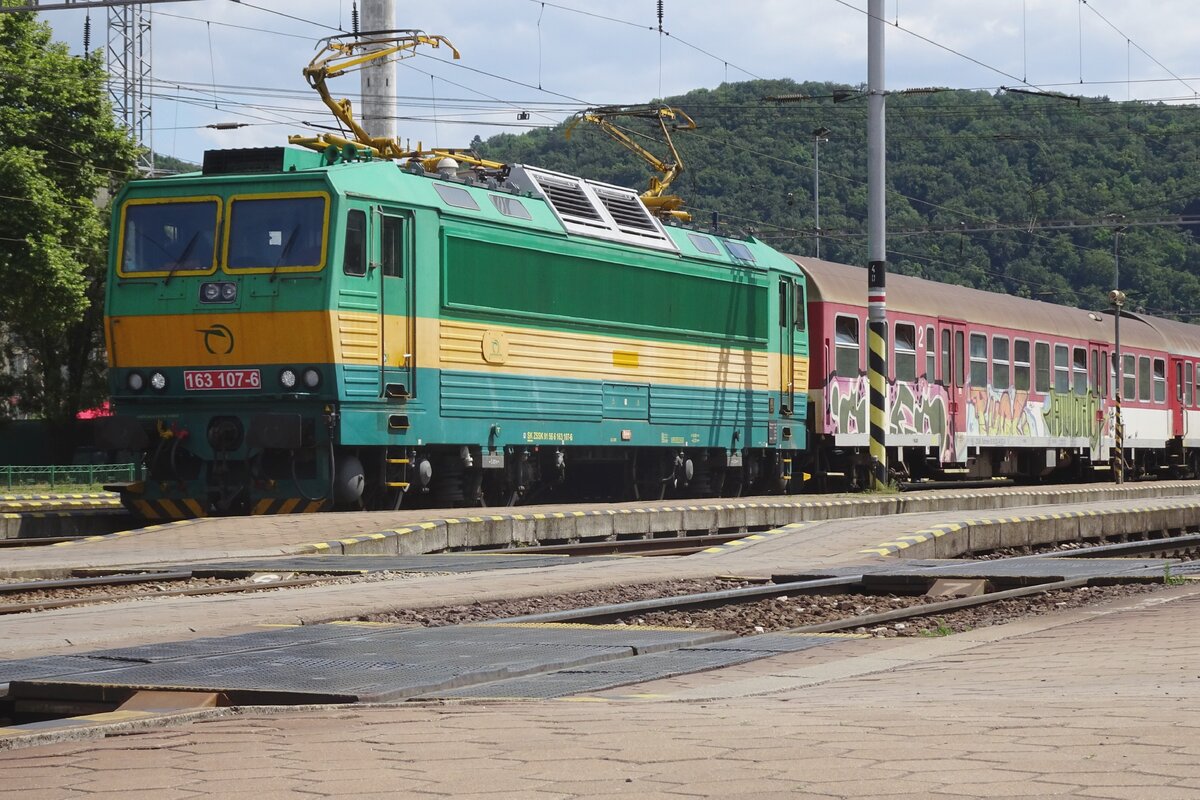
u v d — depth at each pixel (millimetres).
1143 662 9680
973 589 16422
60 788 6059
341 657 10328
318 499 22609
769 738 6789
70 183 46531
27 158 43719
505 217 25391
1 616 13781
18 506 30281
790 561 19688
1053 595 15898
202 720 7844
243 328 22469
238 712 8000
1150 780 5605
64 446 55594
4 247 43969
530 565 18578
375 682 9125
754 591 15320
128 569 17797
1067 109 86500
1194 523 31219
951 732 6832
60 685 8922
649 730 7133
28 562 18062
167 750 6906
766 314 32594
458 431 24344
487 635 11578
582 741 6852
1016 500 33688
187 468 23406
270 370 22422
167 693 8703
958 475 40156
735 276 31531
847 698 8477
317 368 22188
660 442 29234
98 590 16094
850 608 15320
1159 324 51812
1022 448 42625
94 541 20250
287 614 13234
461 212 24359
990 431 39906
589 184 28578
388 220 23109
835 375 34562
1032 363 42281
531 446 26250
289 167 22922
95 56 47781
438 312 23875
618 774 6023
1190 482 46000
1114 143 88250
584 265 27203
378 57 26812
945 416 37812
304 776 6180
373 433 22766
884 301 32688
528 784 5879
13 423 59312
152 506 23750
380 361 22859
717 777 5895
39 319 45250
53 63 46562
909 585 16438
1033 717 7273
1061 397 43750
